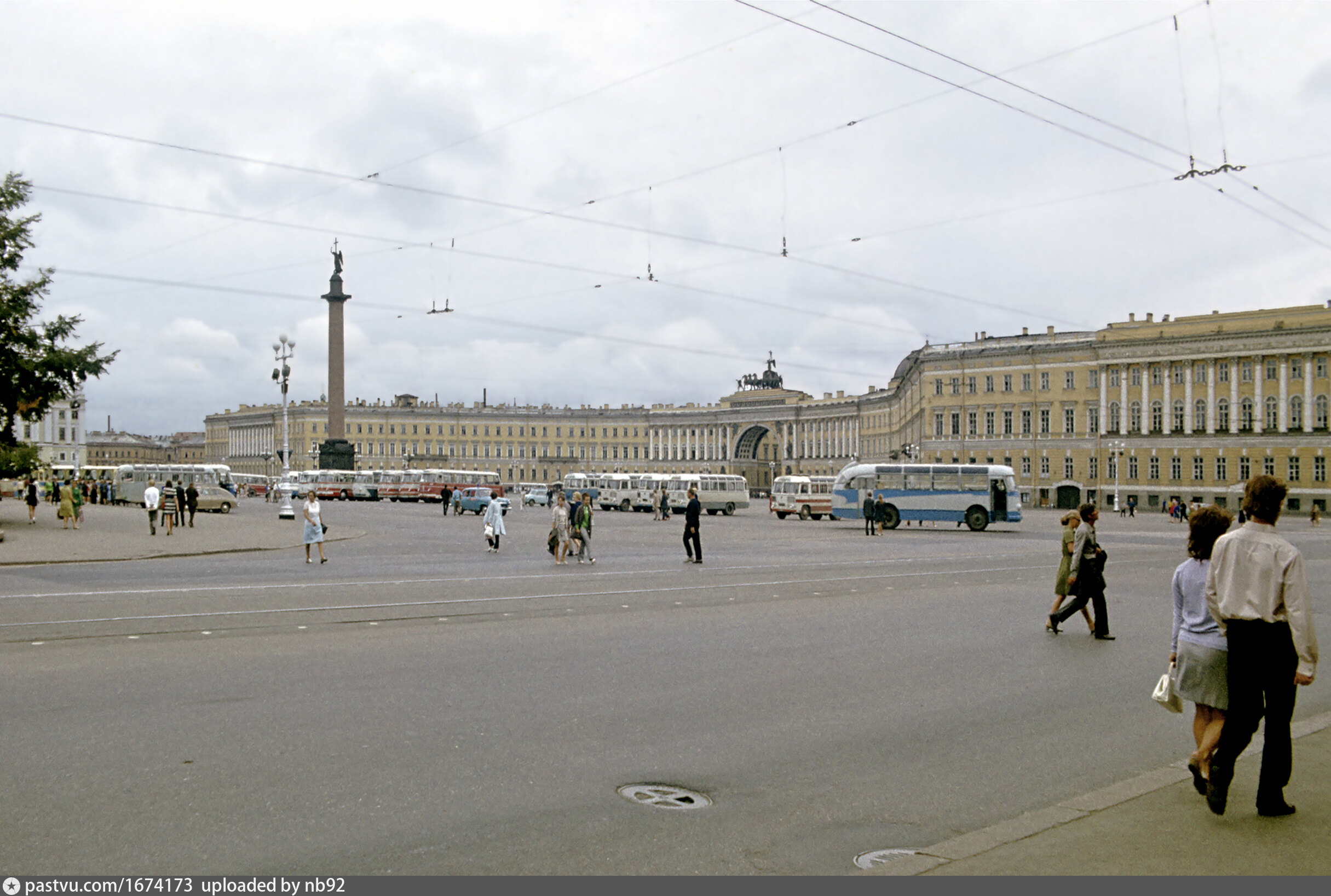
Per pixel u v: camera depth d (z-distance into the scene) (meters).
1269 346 86.69
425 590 19.20
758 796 6.97
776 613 16.31
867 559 29.69
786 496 69.31
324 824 6.23
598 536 43.09
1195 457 90.50
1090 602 18.70
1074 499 96.69
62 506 41.00
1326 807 6.51
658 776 7.37
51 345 40.34
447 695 9.70
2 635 13.05
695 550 28.06
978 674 11.34
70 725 8.38
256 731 8.26
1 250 39.25
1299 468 85.38
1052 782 7.42
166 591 18.47
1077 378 96.69
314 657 11.58
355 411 166.50
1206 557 6.99
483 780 7.14
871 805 6.84
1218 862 5.54
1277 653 6.30
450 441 170.50
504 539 39.06
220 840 5.95
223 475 88.25
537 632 13.88
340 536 38.56
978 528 52.62
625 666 11.36
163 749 7.70
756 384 171.00
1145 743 8.52
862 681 10.78
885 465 54.09
